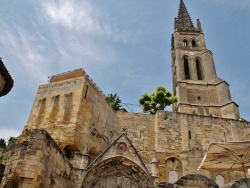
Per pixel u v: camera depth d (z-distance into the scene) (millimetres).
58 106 31344
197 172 30875
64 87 33000
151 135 36406
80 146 28328
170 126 36312
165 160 32844
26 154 15492
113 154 23375
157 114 37344
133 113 38500
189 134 36031
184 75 57562
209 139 35875
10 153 16906
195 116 37812
